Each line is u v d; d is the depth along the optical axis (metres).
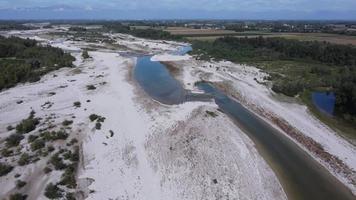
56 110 52.31
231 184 32.75
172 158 37.38
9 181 32.12
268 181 33.88
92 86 65.88
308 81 74.94
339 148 41.44
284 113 54.03
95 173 34.31
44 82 69.56
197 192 31.14
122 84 69.56
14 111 51.56
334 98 63.16
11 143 39.56
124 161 36.88
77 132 43.78
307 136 44.94
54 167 34.72
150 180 33.09
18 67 71.88
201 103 58.38
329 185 33.59
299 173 35.78
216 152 39.12
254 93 65.00
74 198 29.97
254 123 50.31
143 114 51.41
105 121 48.12
